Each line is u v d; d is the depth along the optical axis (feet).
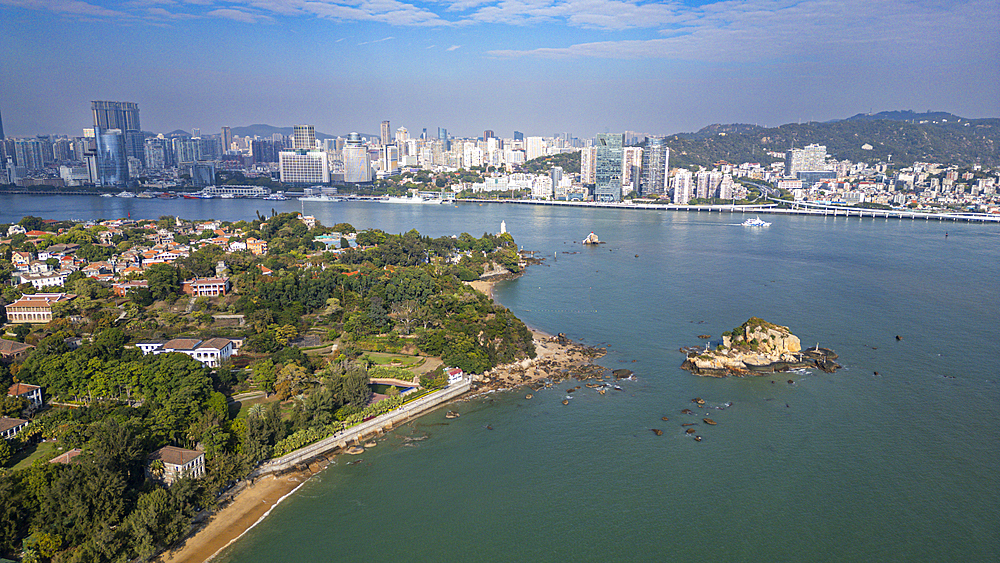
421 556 547.90
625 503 626.23
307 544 557.74
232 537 561.02
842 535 580.71
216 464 603.67
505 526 591.37
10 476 537.65
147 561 522.88
